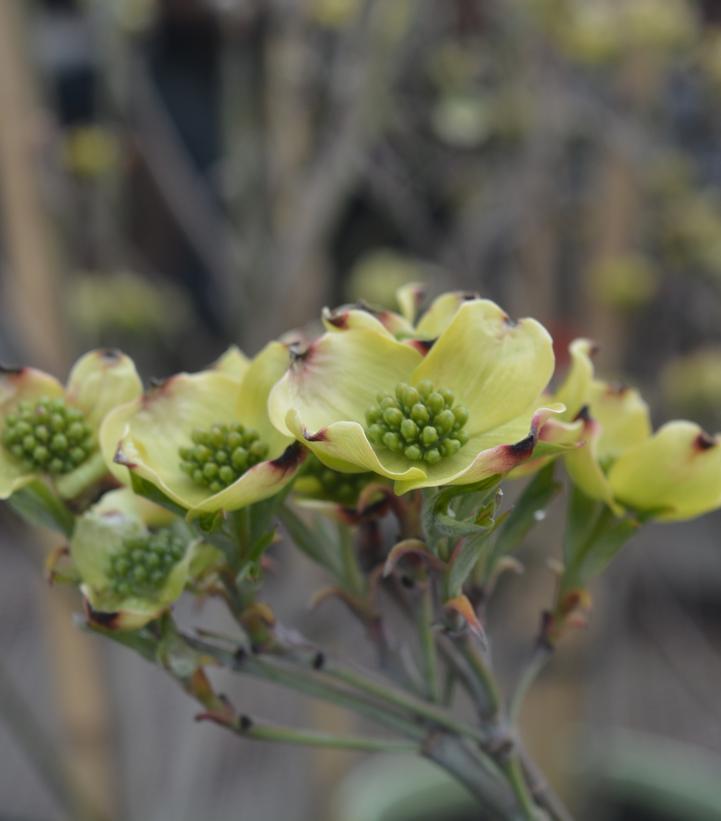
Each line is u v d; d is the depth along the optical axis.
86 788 0.56
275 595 0.48
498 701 0.30
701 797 0.57
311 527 0.30
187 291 0.87
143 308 0.64
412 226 0.63
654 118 0.68
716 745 0.87
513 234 0.64
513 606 0.59
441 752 0.30
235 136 0.51
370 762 0.77
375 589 0.30
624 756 0.61
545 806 0.31
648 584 0.83
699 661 0.95
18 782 0.88
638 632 0.96
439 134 0.70
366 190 0.75
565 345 0.62
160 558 0.29
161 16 0.79
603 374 0.68
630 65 0.67
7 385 0.30
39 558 0.47
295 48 0.51
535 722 0.59
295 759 0.66
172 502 0.28
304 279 0.58
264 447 0.29
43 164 0.52
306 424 0.28
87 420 0.30
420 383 0.28
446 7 0.71
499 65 0.68
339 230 0.79
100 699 0.55
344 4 0.54
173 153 0.57
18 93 0.51
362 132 0.50
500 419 0.28
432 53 0.70
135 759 0.56
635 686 0.92
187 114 0.86
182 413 0.29
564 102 0.65
